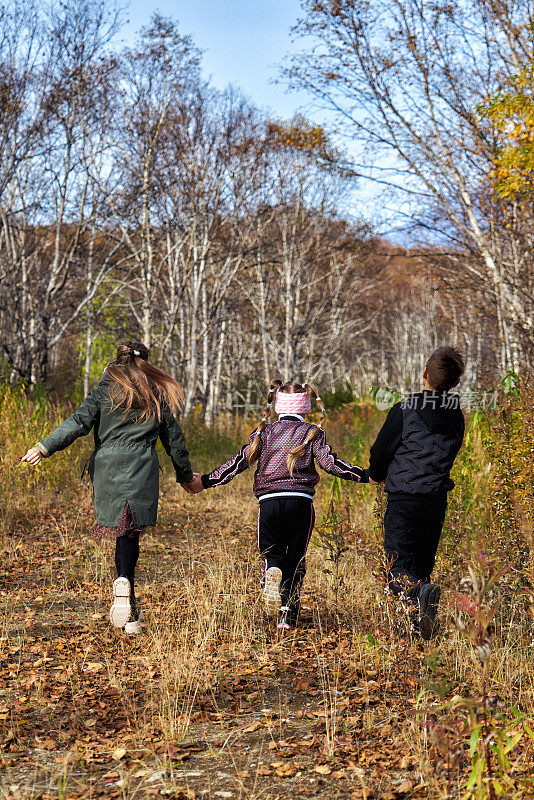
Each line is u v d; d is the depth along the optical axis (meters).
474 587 2.46
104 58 19.47
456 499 5.20
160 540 7.95
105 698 3.69
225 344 32.34
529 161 8.88
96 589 5.87
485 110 8.91
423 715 3.18
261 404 30.08
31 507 8.88
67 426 4.52
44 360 20.02
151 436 4.67
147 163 21.31
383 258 32.62
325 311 34.81
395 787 2.74
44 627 4.89
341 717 3.39
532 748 2.84
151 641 4.45
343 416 14.09
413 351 45.47
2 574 6.27
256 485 4.90
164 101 21.52
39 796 2.72
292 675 3.99
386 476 4.65
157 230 23.95
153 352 22.06
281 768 2.91
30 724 3.39
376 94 14.03
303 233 30.03
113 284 25.92
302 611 5.10
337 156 14.95
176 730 3.27
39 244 22.73
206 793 2.74
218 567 6.15
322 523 6.74
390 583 4.22
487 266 13.73
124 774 2.89
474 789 2.45
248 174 24.34
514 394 5.25
